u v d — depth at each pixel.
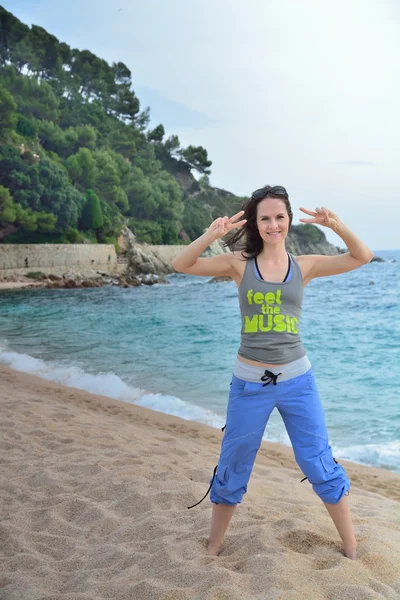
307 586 2.64
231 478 3.16
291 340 3.11
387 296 38.84
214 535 3.26
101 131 99.06
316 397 3.12
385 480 6.13
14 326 22.64
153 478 4.84
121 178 87.50
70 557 3.37
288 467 6.46
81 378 12.20
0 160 61.00
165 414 9.20
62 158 82.50
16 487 4.60
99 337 19.16
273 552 3.04
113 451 5.80
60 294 42.62
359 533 3.38
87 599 2.75
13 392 9.71
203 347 16.69
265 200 3.14
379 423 8.65
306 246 127.12
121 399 10.39
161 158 122.19
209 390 11.16
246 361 3.15
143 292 45.53
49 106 87.88
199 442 7.39
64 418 7.68
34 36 101.25
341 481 3.05
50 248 58.41
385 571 2.84
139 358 14.91
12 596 2.88
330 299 37.16
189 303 34.66
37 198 60.53
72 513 4.11
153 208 88.00
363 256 3.21
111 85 119.69
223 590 2.61
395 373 12.45
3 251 54.62
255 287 3.12
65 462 5.27
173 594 2.66
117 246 71.00
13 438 6.20
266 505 4.28
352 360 14.27
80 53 116.69
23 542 3.57
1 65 94.88
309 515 3.85
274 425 8.52
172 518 3.81
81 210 67.06
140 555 3.22
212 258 3.31
